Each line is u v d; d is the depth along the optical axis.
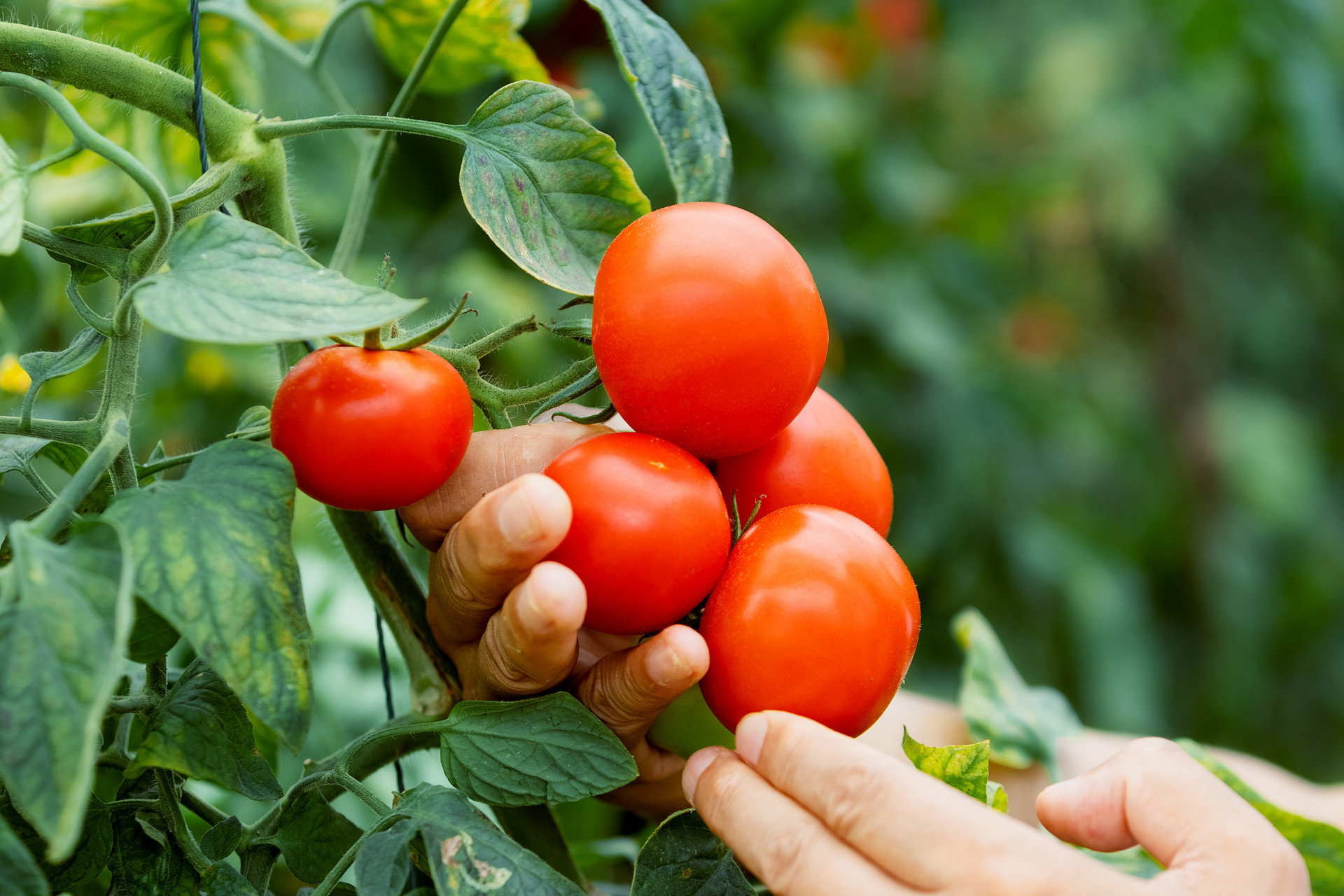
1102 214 2.20
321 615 0.94
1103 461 2.24
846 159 1.47
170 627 0.52
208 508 0.51
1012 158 2.12
